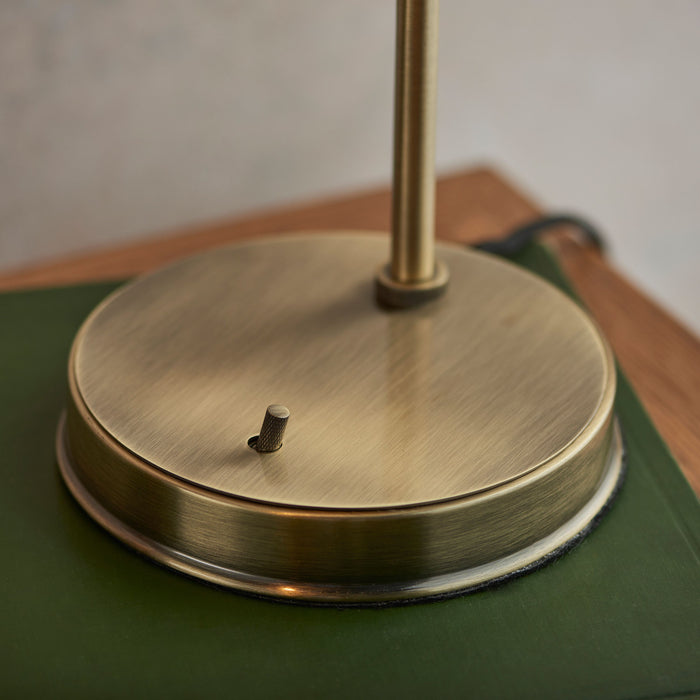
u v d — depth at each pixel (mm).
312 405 418
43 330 506
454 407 418
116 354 438
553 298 464
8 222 625
